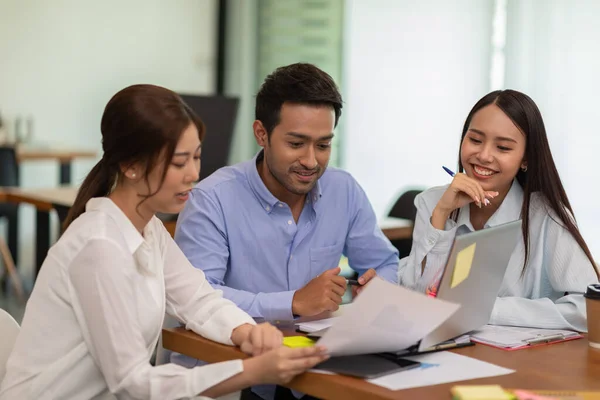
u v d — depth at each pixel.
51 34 6.71
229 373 1.61
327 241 2.42
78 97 6.89
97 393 1.76
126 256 1.70
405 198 3.94
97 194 1.80
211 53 7.53
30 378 1.74
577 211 5.21
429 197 2.37
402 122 6.27
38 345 1.74
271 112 2.11
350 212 2.48
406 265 2.34
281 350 1.58
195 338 1.84
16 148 5.54
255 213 2.31
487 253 1.76
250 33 7.31
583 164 5.17
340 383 1.53
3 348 1.88
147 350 1.80
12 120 6.53
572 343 1.91
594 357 1.78
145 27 7.17
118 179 1.77
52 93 6.76
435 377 1.58
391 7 6.30
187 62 7.43
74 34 6.82
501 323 2.04
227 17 7.49
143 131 1.68
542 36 5.35
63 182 6.20
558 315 2.02
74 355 1.72
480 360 1.72
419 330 1.62
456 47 5.88
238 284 2.33
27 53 6.62
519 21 5.47
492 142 2.17
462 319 1.81
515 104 2.16
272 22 7.16
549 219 2.23
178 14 7.33
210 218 2.26
